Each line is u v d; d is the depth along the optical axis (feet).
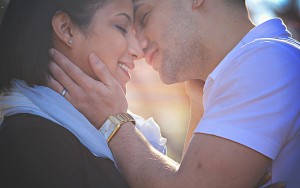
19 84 7.45
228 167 6.86
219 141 6.94
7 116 7.23
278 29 7.88
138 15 8.87
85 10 7.68
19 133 6.83
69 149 6.97
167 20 8.65
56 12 7.55
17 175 6.71
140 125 9.12
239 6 8.40
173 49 8.68
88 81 7.73
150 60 9.03
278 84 6.97
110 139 7.73
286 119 6.92
